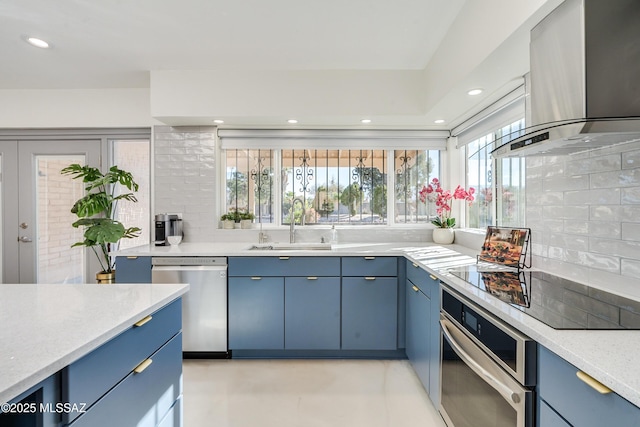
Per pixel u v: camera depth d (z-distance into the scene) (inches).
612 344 31.6
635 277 47.2
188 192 117.9
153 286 53.5
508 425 40.0
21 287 52.9
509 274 62.8
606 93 42.7
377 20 76.6
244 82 103.2
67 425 29.3
